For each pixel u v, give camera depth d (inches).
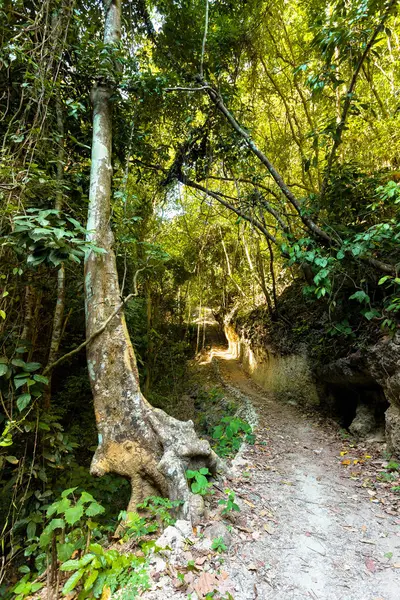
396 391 159.8
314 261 181.5
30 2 152.9
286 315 361.4
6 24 136.6
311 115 314.0
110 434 121.6
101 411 125.0
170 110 240.2
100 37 206.2
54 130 153.3
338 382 234.5
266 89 303.6
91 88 171.3
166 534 92.1
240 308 565.0
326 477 148.4
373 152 235.8
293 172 344.8
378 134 217.9
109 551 79.2
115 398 125.2
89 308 135.0
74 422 231.0
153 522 105.5
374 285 194.7
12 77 140.6
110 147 161.3
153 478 115.3
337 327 206.4
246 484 135.8
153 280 373.4
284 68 288.5
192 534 93.1
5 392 116.9
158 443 120.0
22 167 116.0
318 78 192.2
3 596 106.3
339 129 200.1
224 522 101.5
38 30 140.8
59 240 99.0
